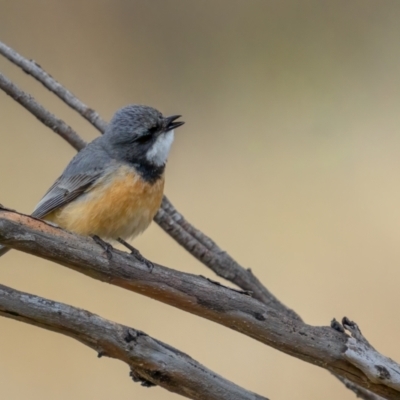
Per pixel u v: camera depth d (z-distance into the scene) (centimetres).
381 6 1396
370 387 555
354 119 1338
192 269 1135
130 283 574
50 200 796
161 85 1356
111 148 804
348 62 1380
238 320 570
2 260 1123
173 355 531
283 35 1405
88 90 1309
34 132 1241
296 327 567
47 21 1332
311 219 1217
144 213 791
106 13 1368
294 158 1307
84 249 567
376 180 1262
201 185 1275
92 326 520
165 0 1402
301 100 1362
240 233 1202
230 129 1340
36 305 516
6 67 1274
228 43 1405
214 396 530
